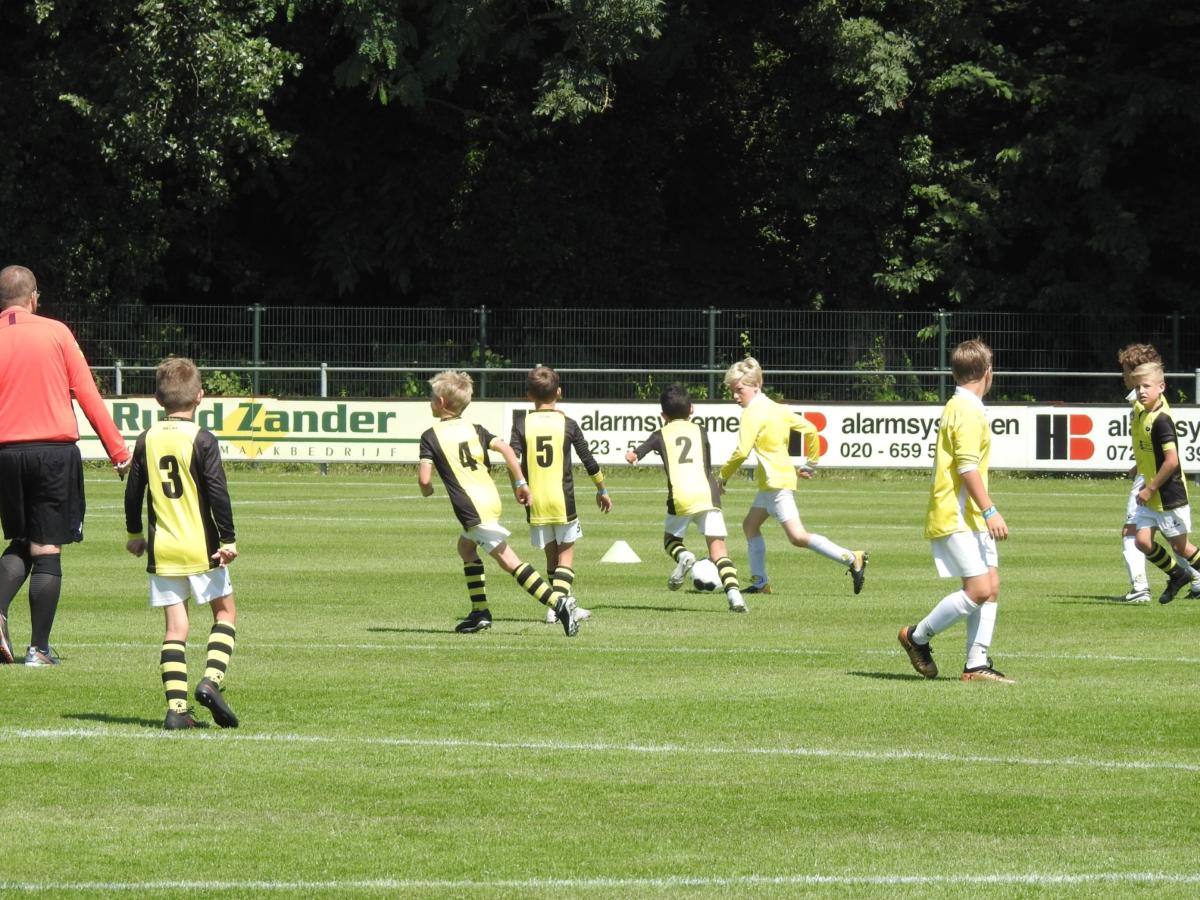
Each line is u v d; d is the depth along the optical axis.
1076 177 77.31
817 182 81.50
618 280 85.38
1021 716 17.94
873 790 14.70
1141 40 83.38
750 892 11.77
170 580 17.00
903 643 20.27
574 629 23.25
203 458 16.92
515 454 25.00
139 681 19.95
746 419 28.95
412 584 30.88
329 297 86.50
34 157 75.69
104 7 70.44
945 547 19.83
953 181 80.62
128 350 67.50
